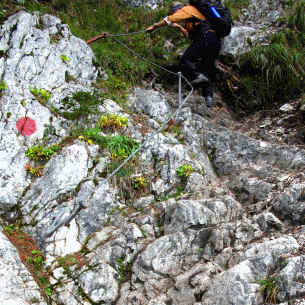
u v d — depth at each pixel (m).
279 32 5.84
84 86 4.62
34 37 4.52
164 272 2.91
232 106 5.49
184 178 3.85
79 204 3.39
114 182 3.66
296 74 5.27
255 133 4.80
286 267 2.49
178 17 4.83
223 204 3.37
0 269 2.63
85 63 4.92
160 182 3.80
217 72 5.57
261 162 4.08
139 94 5.05
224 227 3.13
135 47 6.10
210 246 3.03
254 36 5.80
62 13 6.23
